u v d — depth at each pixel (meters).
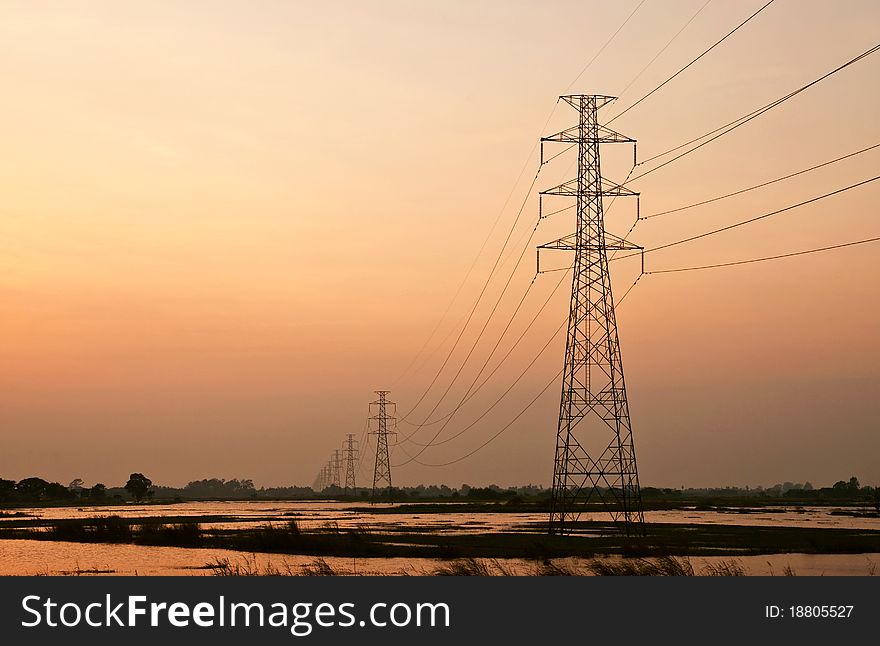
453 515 167.38
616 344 92.69
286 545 80.69
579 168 95.75
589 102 96.44
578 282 93.75
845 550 77.38
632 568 57.41
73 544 89.00
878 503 199.62
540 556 69.19
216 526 123.06
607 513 169.38
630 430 92.69
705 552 75.06
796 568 62.09
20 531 109.12
